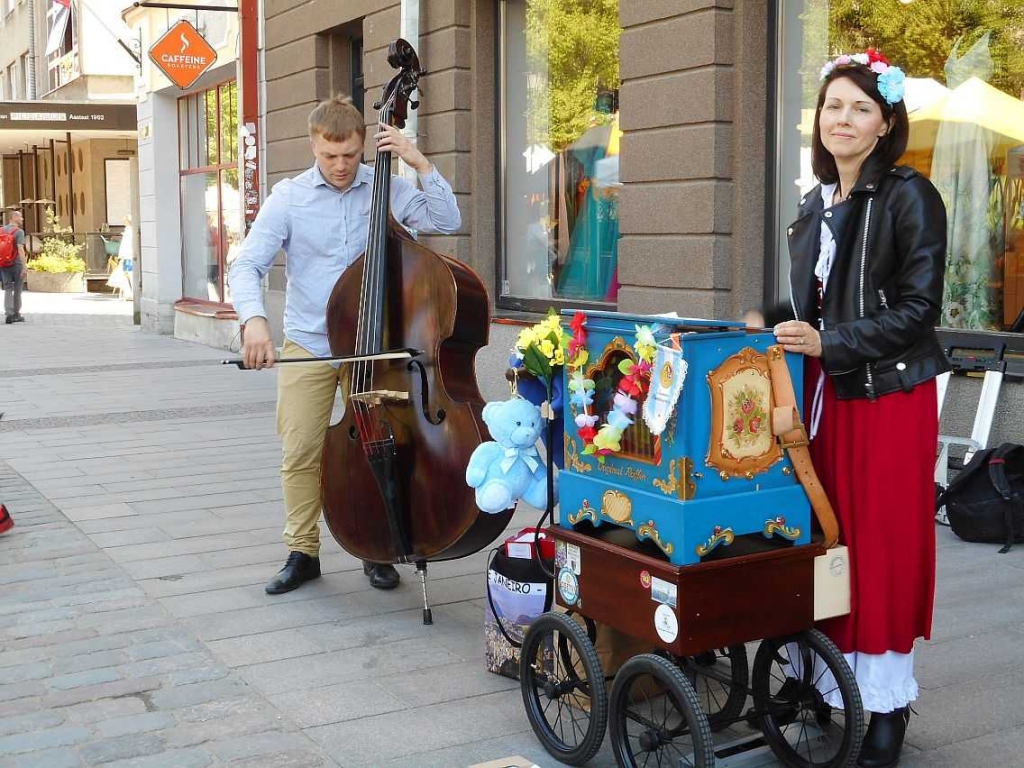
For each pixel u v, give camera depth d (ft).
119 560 17.16
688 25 22.17
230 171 49.24
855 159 9.68
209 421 29.89
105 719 11.51
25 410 31.83
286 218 14.79
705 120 22.03
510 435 11.23
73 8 82.02
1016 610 14.37
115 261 85.25
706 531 9.04
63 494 21.62
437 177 15.11
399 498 13.88
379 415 13.76
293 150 38.40
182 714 11.64
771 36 21.84
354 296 14.35
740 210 22.06
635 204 23.94
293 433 15.39
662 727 9.62
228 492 21.72
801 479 9.45
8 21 117.08
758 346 9.25
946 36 20.94
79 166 90.84
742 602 9.23
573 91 27.84
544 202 29.07
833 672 9.49
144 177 57.00
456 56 29.71
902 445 9.56
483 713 11.64
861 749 9.71
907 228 9.38
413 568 16.71
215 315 47.91
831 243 9.78
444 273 13.46
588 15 27.14
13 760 10.61
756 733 10.61
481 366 30.01
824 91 9.75
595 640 10.88
